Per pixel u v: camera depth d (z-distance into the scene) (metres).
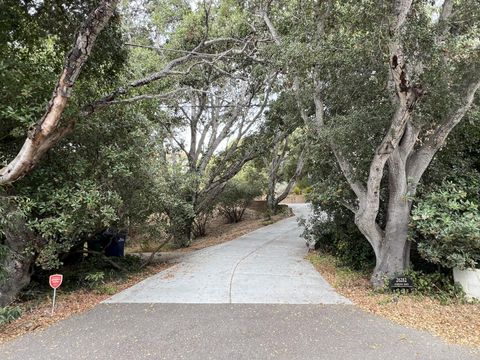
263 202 23.02
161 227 9.16
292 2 8.36
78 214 5.93
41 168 6.04
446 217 5.75
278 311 5.29
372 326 4.68
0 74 5.05
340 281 7.12
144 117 7.69
